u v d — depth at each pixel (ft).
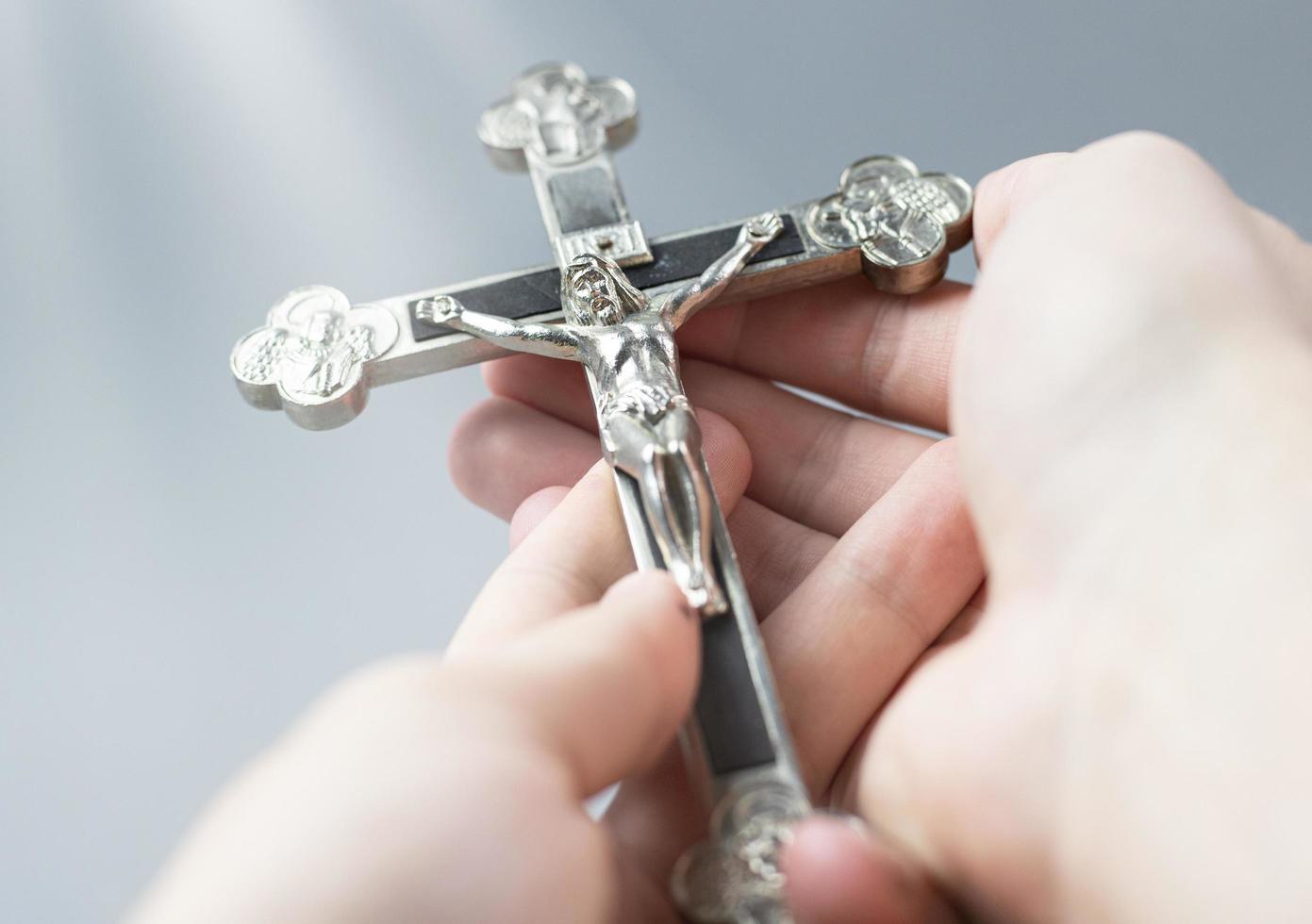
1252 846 0.94
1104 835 0.99
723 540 1.12
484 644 1.10
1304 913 0.90
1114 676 1.00
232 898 0.94
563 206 1.28
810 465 1.24
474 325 1.22
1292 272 1.13
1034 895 1.01
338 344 1.23
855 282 1.26
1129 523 1.02
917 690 1.05
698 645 1.06
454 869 0.97
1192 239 1.05
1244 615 0.99
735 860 1.04
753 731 1.08
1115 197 1.06
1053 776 1.01
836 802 1.11
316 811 0.98
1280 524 0.99
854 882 0.99
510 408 1.27
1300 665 0.97
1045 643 1.02
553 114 1.31
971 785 1.01
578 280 1.21
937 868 1.03
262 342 1.24
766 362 1.27
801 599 1.13
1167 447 1.02
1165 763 0.99
